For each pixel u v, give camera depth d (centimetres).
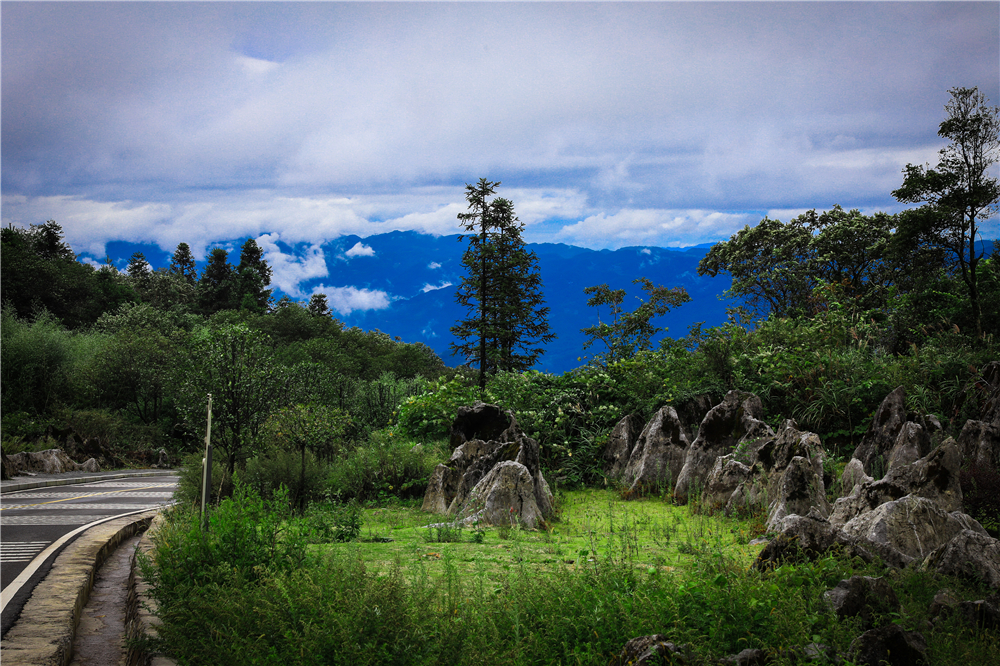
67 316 6378
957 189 2044
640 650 419
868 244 3319
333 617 445
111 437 3497
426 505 1297
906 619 458
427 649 424
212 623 479
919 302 1961
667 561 744
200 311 9425
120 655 582
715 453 1273
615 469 1454
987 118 2031
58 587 746
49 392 3781
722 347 1559
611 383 1667
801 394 1420
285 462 1308
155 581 623
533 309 3419
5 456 2414
